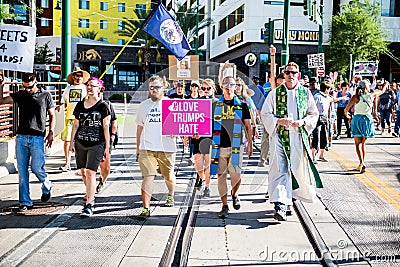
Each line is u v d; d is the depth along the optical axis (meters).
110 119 7.77
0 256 5.58
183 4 62.75
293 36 41.84
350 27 38.34
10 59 9.11
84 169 7.49
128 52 52.31
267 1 41.69
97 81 7.29
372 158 12.63
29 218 7.05
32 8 17.86
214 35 53.47
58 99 14.54
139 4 75.38
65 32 13.18
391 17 44.16
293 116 7.09
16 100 7.41
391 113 19.41
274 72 9.48
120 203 7.98
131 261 5.48
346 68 39.06
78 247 5.91
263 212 7.50
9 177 9.91
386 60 45.50
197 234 6.41
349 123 17.50
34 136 7.43
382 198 8.40
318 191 8.86
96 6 74.31
